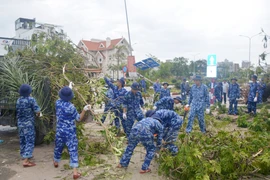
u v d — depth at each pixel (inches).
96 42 1599.4
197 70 1882.4
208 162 184.4
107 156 242.8
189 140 221.9
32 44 325.1
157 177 197.9
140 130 199.3
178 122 219.1
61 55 315.9
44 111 257.4
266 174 203.2
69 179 192.7
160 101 254.4
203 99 307.0
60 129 196.2
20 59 290.4
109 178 195.5
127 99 276.5
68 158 236.5
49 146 273.9
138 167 218.8
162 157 199.2
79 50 337.1
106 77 320.2
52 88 260.1
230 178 186.4
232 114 519.5
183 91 621.0
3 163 224.7
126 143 285.6
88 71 306.7
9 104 262.1
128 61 671.1
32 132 218.4
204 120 311.1
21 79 255.4
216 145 211.5
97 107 270.4
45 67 286.8
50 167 215.5
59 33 341.7
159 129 205.3
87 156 228.4
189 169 180.2
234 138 224.8
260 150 204.2
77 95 253.6
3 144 283.0
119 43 1445.6
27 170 209.0
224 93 704.4
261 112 382.9
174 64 1865.2
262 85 633.6
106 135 227.9
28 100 213.8
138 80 634.2
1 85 258.8
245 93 690.8
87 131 332.8
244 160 190.9
